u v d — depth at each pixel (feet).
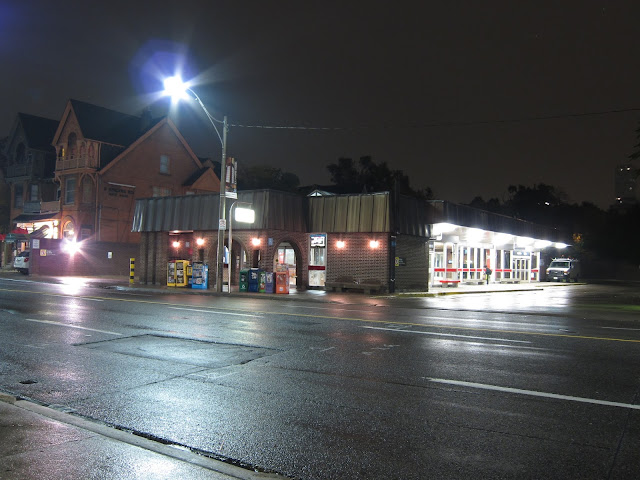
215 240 97.55
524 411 21.02
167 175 156.25
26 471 14.42
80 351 32.83
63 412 20.40
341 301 73.97
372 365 29.17
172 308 57.26
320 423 19.61
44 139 164.66
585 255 207.51
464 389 24.26
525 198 271.08
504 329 44.32
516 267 152.25
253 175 205.05
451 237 121.08
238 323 45.50
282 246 103.14
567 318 56.95
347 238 93.25
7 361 29.96
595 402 22.26
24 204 162.20
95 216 139.44
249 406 21.70
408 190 230.07
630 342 37.47
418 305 69.92
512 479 14.85
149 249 106.52
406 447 17.26
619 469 15.51
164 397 22.99
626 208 239.30
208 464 15.42
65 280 110.93
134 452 15.97
